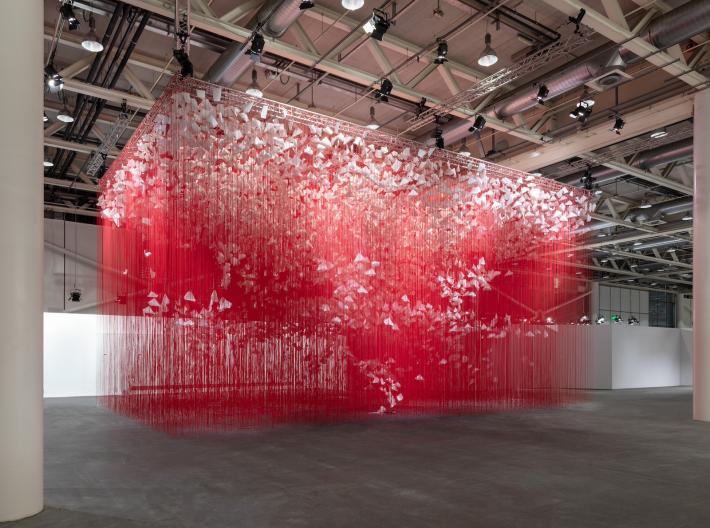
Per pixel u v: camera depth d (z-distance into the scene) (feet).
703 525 8.63
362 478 11.39
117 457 13.35
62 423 19.06
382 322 21.24
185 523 8.55
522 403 24.58
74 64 19.31
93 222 35.94
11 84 8.88
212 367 18.30
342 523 8.59
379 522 8.66
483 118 21.40
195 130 16.87
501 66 21.48
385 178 21.11
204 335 18.21
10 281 8.72
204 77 20.16
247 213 18.39
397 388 21.50
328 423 18.83
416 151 21.89
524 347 24.89
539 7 17.80
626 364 41.45
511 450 14.42
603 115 22.31
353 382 20.61
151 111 18.63
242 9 16.72
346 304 20.47
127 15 16.62
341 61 20.15
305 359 19.72
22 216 8.93
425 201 22.03
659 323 63.72
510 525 8.56
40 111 9.38
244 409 18.62
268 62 20.44
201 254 17.75
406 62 18.83
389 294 21.21
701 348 20.38
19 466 8.68
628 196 34.45
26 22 9.14
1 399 8.54
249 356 18.78
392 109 24.72
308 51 18.24
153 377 19.21
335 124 19.70
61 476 11.50
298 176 19.35
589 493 10.37
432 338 22.33
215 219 17.75
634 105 21.47
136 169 21.71
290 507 9.39
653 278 54.95
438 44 18.22
